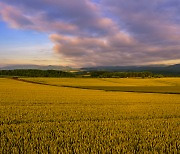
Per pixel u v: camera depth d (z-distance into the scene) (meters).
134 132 9.77
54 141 7.95
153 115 15.68
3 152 6.81
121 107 20.52
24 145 7.36
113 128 10.41
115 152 6.86
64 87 61.38
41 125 10.91
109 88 60.16
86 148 7.15
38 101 25.33
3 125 10.74
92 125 11.02
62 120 13.03
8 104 21.98
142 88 60.66
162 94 43.12
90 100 28.00
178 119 13.86
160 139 8.52
